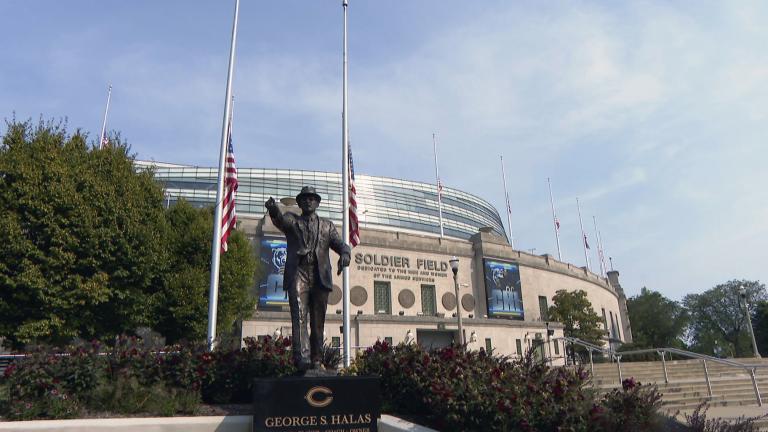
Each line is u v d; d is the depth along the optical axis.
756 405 16.47
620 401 7.96
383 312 38.31
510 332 39.62
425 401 8.38
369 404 7.61
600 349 23.19
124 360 9.42
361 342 32.72
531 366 9.77
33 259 20.02
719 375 25.22
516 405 7.55
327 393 7.47
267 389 7.29
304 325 8.38
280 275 34.44
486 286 42.91
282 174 59.56
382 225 60.47
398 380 9.30
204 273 26.38
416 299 39.94
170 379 9.41
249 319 29.94
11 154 21.05
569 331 45.72
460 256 43.47
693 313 87.62
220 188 17.36
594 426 7.42
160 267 24.23
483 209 76.25
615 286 71.25
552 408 7.55
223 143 17.91
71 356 9.08
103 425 7.33
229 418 7.93
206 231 27.64
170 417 8.12
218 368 9.76
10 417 7.88
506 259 45.34
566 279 52.78
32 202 20.14
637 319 78.25
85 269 21.06
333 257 37.44
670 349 19.41
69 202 20.78
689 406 15.74
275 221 8.61
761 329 67.06
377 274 38.84
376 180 64.31
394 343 33.69
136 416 8.26
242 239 29.27
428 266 41.38
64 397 8.20
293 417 7.27
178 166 58.53
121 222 22.44
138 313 23.06
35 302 20.06
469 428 7.78
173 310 24.66
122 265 22.05
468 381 8.30
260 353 10.16
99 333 22.03
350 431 7.44
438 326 35.91
